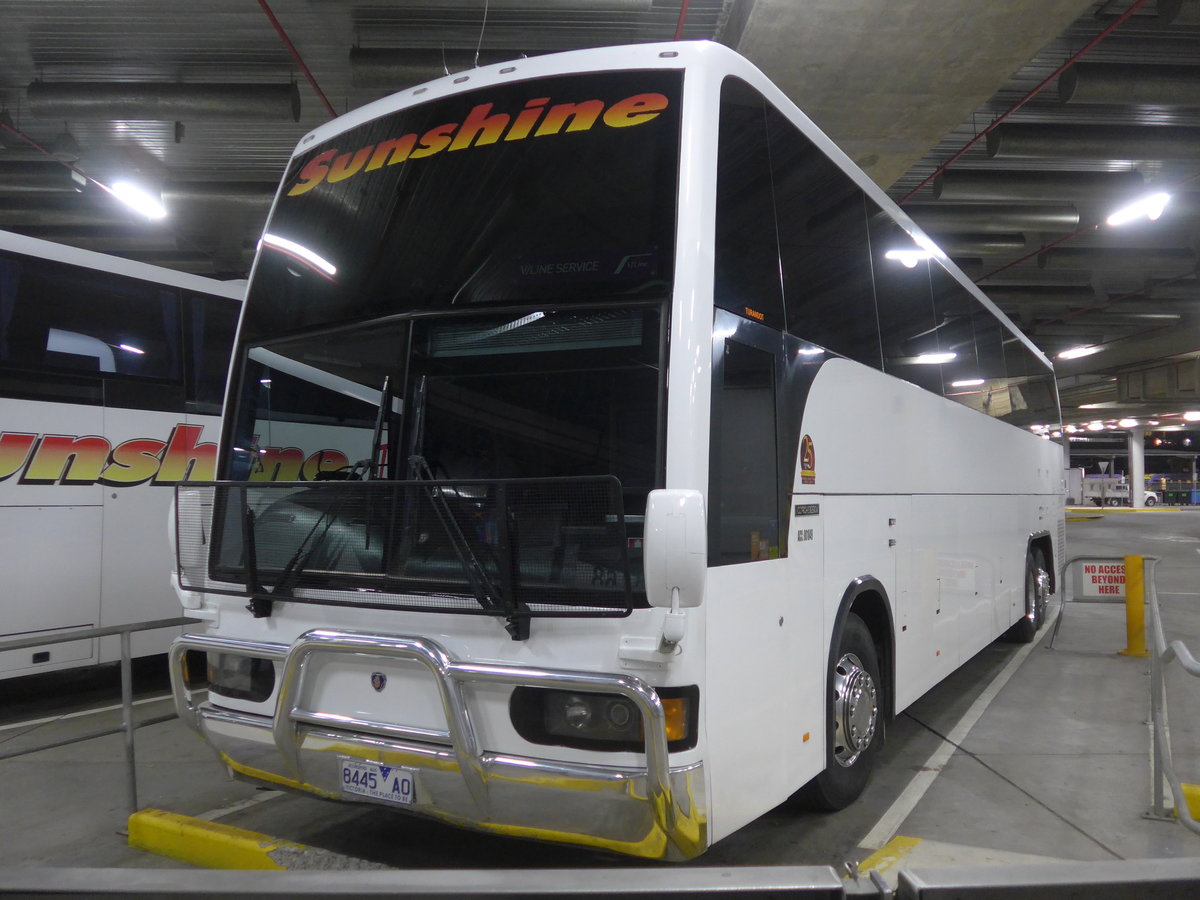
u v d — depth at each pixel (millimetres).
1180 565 18828
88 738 4262
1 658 6602
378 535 3369
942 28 8609
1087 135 11891
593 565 2947
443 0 8891
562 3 8914
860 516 4746
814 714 4059
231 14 9242
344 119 4152
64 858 4121
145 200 13250
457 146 3729
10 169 12992
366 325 3672
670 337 3109
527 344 3344
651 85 3441
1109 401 44969
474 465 3355
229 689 3863
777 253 3920
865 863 3830
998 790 5047
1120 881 1780
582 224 3365
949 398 6656
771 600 3633
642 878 1780
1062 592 10531
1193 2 8961
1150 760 5602
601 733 3008
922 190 14133
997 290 20734
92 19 9336
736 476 3375
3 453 6688
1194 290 20047
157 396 7680
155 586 7586
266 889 1765
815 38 8773
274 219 4168
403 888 1752
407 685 3340
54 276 7082
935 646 6059
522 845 4148
